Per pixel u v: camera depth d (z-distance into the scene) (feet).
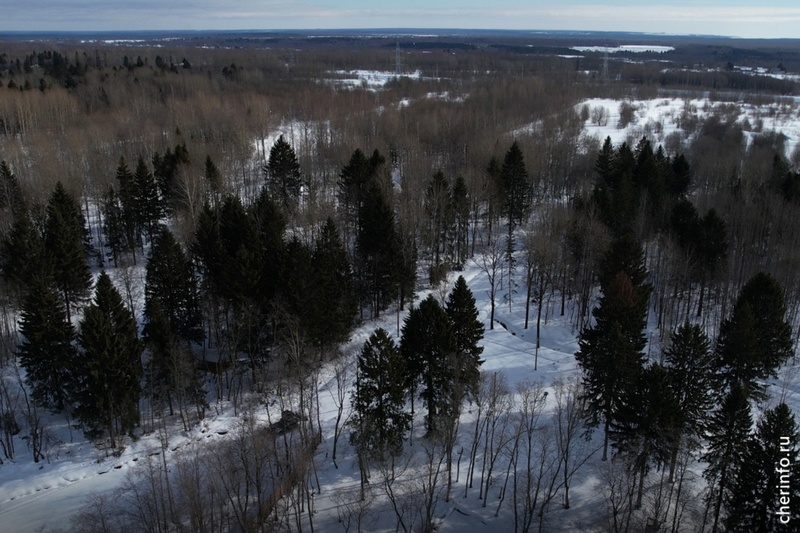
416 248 282.97
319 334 212.02
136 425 197.67
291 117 558.56
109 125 436.35
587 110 599.98
